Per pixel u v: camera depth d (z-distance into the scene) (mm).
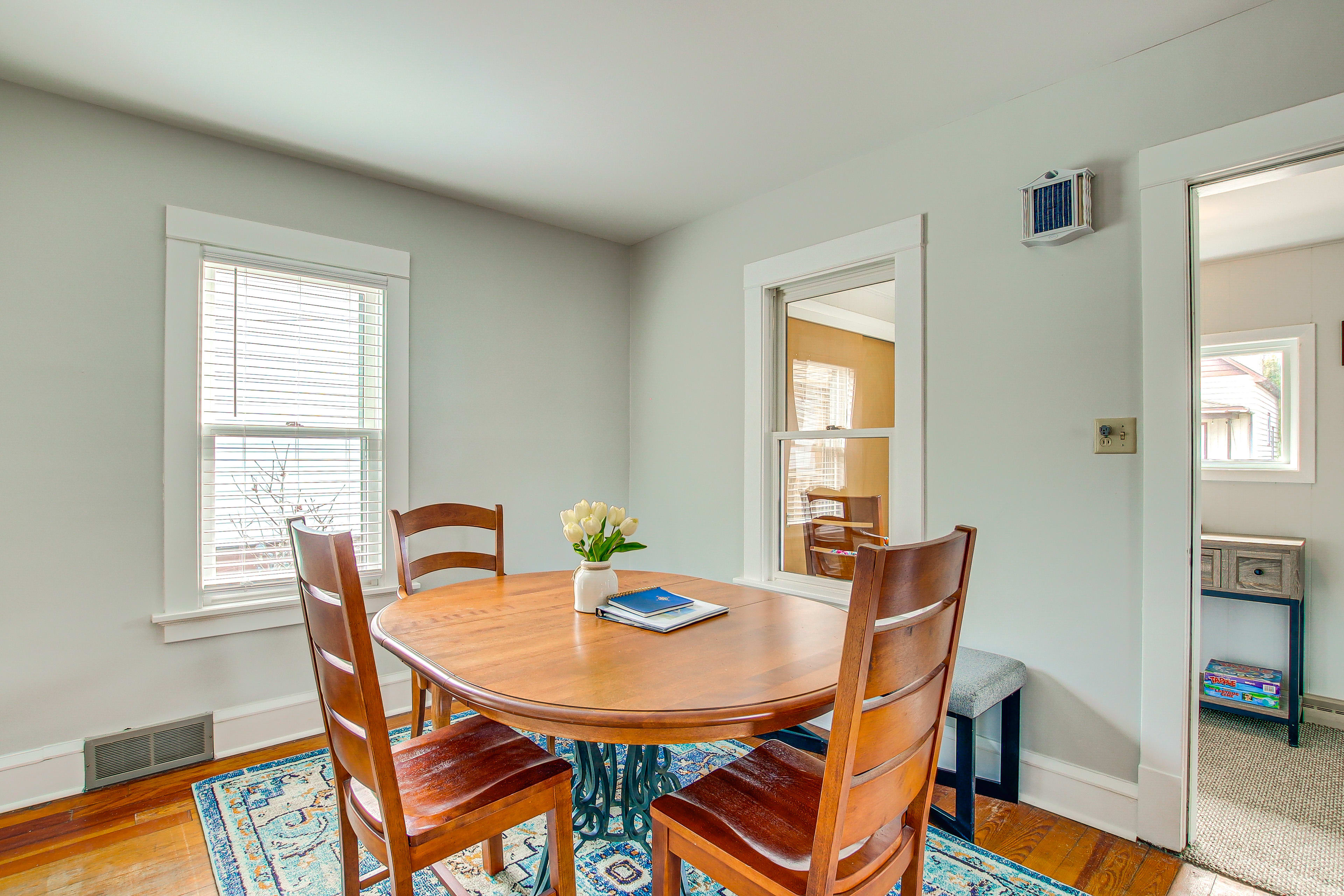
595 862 1781
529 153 2578
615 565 3797
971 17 1742
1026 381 2123
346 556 1070
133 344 2250
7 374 2041
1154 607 1840
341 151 2545
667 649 1400
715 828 1157
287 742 2525
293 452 2592
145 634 2264
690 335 3393
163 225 2309
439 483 2988
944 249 2342
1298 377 3035
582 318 3557
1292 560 2723
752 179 2838
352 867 1325
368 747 1101
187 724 2316
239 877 1686
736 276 3135
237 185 2463
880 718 990
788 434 2959
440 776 1329
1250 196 2496
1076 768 1990
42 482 2096
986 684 1890
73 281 2146
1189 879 1697
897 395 2471
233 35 1808
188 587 2342
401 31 1798
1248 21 1702
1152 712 1845
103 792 2123
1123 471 1915
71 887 1647
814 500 2852
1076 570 2004
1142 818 1852
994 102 2191
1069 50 1894
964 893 1636
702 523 3316
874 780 1000
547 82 2066
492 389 3176
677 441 3463
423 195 2953
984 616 2217
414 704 2059
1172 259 1817
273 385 2553
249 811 2010
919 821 1189
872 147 2533
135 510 2250
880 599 921
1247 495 3160
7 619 2037
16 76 2014
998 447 2188
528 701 1104
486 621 1653
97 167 2193
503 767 1361
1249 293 3188
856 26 1785
